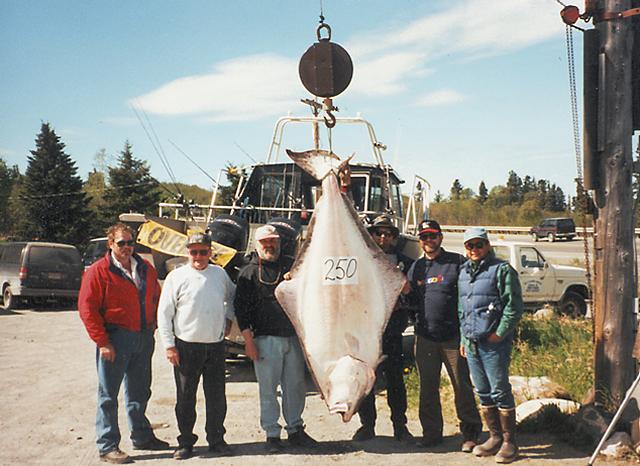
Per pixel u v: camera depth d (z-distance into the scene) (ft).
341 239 14.38
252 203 36.01
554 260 92.94
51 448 19.48
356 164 34.96
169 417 23.08
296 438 19.63
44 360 33.06
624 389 19.45
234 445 19.95
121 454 18.45
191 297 18.80
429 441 19.61
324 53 16.05
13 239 131.44
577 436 19.25
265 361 19.43
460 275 18.98
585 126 19.94
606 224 19.77
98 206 136.46
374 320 14.20
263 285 19.42
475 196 351.46
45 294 57.93
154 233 27.89
